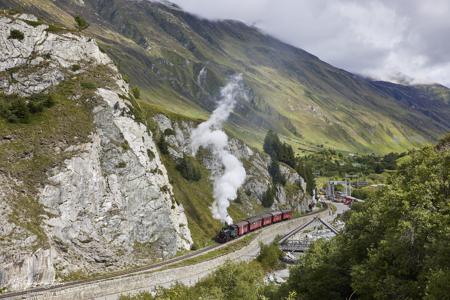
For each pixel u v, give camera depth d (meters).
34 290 61.91
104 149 90.31
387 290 39.12
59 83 95.88
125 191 89.44
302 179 184.75
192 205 119.81
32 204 73.19
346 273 53.53
